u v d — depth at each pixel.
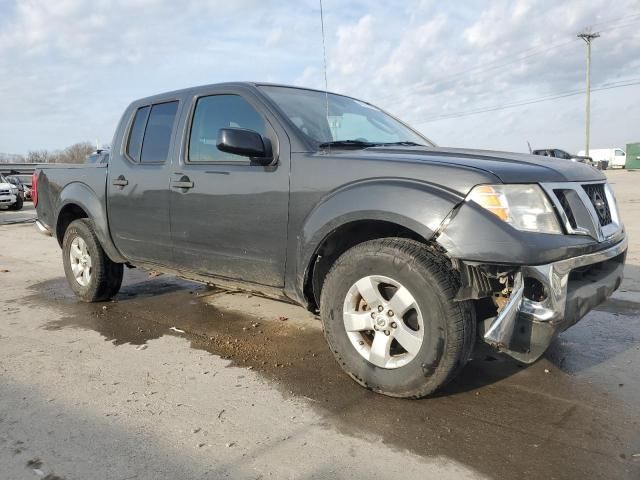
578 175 3.08
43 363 3.63
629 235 8.91
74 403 3.01
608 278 3.04
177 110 4.25
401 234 3.16
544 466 2.35
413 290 2.80
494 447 2.51
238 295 5.54
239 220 3.62
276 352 3.82
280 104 3.66
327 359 3.67
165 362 3.64
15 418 2.84
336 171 3.15
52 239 10.95
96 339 4.15
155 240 4.34
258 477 2.29
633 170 46.62
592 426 2.70
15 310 5.08
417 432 2.66
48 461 2.43
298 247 3.29
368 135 3.96
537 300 2.63
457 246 2.64
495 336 2.61
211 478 2.29
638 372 3.38
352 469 2.35
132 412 2.90
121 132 4.75
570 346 3.87
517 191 2.68
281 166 3.40
